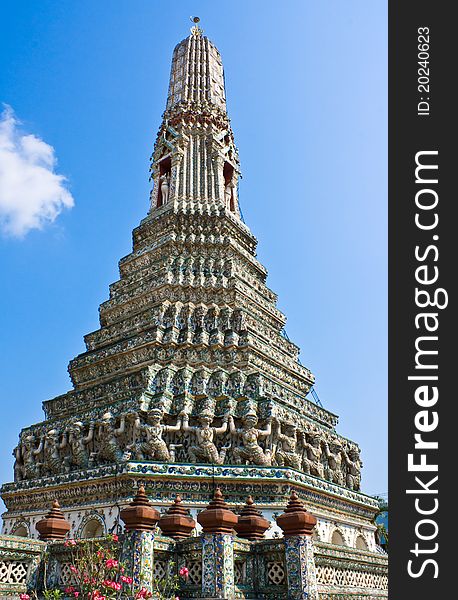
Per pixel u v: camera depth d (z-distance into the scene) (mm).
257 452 25250
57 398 32250
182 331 31625
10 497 28250
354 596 16453
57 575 15031
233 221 40562
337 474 29891
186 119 45875
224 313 32812
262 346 32594
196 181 42469
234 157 46844
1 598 13844
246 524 16781
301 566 14188
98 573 13172
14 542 14680
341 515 28156
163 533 16344
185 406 26375
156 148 46094
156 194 44062
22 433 30734
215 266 36625
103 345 34781
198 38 54031
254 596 14453
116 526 22453
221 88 52094
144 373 27844
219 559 13984
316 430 30234
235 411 26828
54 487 25797
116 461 25234
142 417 25797
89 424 27203
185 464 23797
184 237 38469
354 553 18250
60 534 16688
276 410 27094
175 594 14031
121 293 37250
